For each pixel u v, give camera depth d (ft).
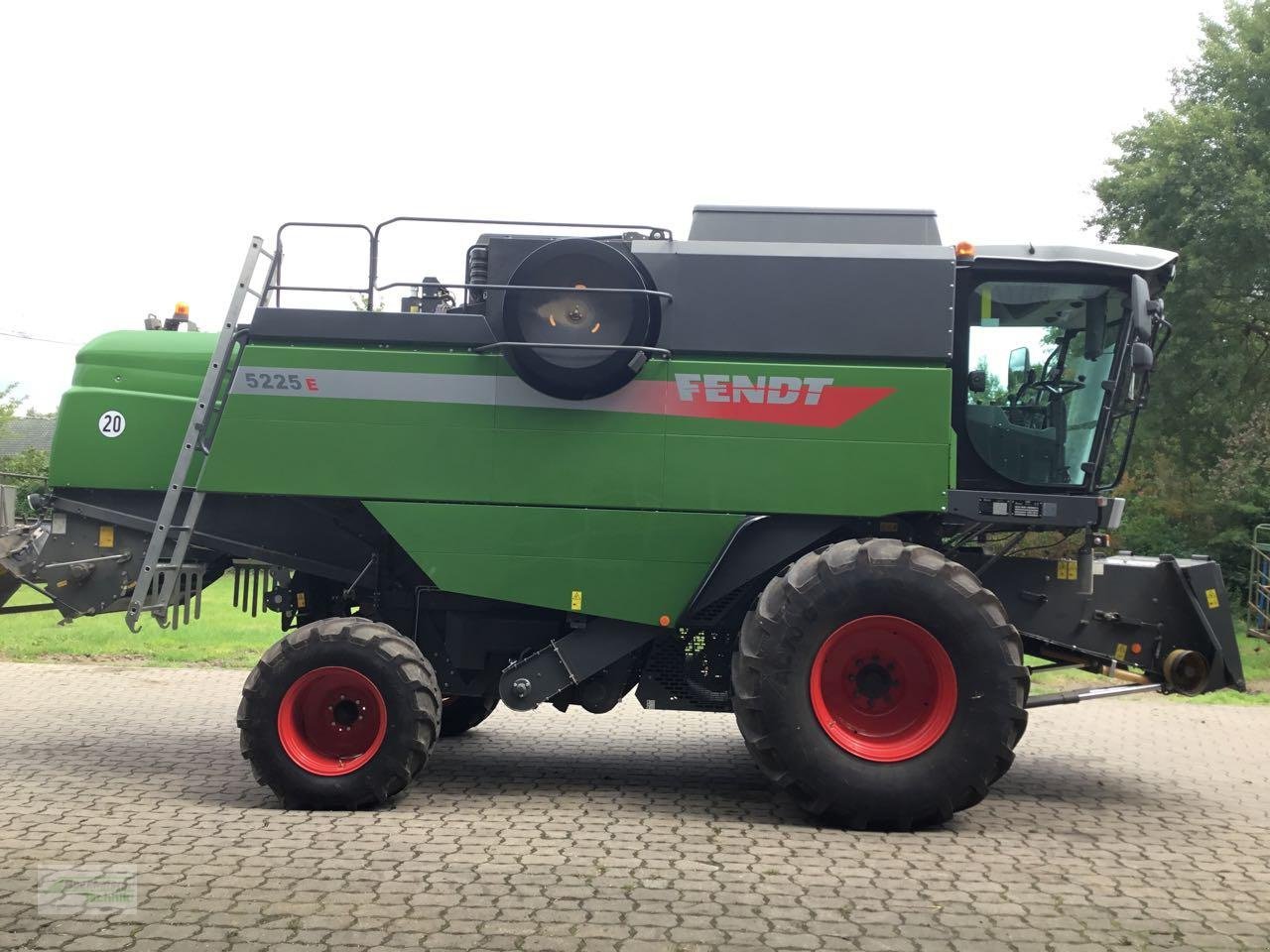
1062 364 21.11
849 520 20.42
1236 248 70.13
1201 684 21.88
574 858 16.26
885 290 20.02
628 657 21.39
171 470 22.48
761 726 18.67
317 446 20.40
